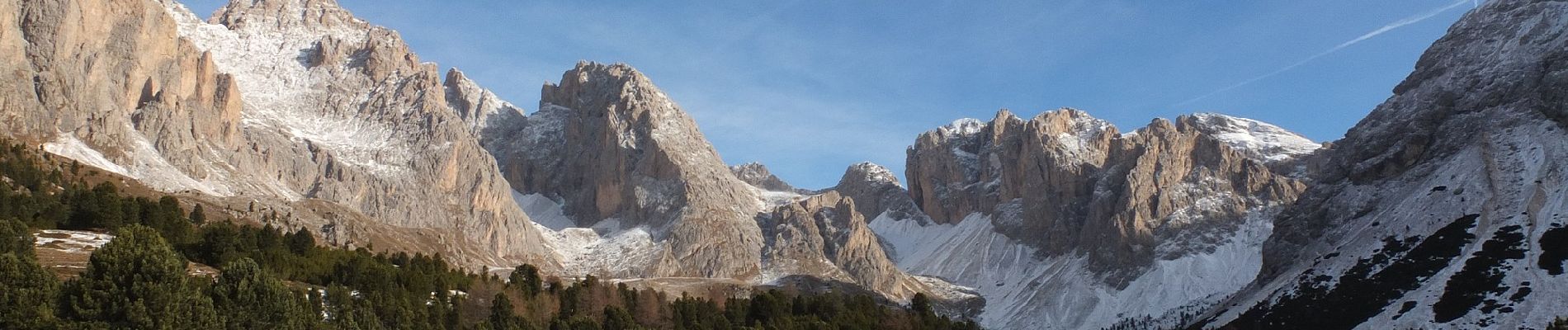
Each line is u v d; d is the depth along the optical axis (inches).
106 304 5191.9
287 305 5856.3
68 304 5196.9
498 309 7696.9
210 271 7234.3
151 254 5388.8
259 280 5856.3
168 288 5334.6
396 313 6875.0
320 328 5974.4
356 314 6510.8
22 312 5014.8
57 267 6643.7
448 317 7372.1
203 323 5359.3
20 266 5246.1
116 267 5310.0
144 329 5162.4
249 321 5634.8
